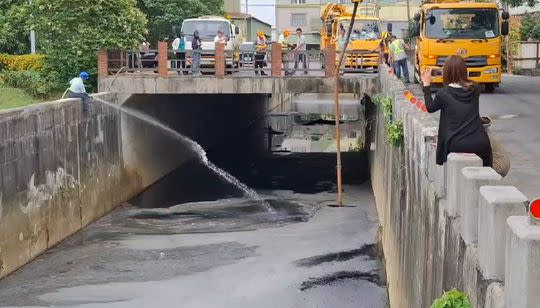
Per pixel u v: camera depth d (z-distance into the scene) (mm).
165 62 23141
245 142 37375
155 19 37250
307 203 22469
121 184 23297
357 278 15047
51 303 13922
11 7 29812
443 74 7039
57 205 18250
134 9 25125
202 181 27031
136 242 18203
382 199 18391
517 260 4047
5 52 30672
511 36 41188
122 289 14664
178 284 14867
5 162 15453
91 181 20672
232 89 23141
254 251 17078
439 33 23047
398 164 12859
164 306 13664
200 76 23094
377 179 21344
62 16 23969
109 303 13906
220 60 23078
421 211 8852
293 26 75625
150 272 15695
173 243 17984
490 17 23141
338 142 21938
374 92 23125
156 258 16719
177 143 29734
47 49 24781
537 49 40906
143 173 25578
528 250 3912
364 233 18500
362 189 24859
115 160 22781
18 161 16109
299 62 24891
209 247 17484
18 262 16094
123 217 21281
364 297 13977
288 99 52594
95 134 21094
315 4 75250
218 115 36125
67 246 18031
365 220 19922
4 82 24766
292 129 42188
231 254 16875
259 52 23453
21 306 13820
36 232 17031
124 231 19438
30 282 15234
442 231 6941
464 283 5688
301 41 29766
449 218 6512
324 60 23250
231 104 37594
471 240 5590
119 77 23125
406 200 11133
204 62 25250
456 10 23125
